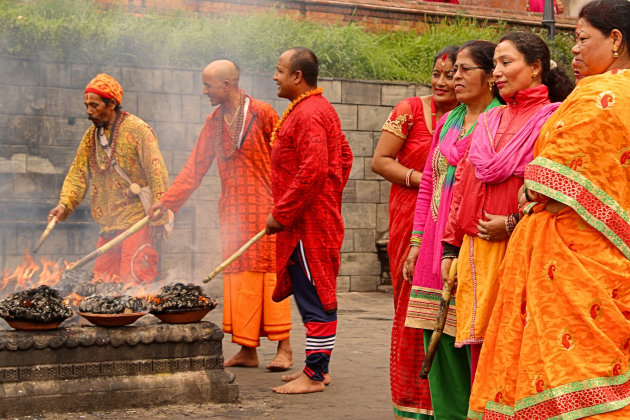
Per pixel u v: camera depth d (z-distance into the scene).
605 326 2.73
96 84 5.39
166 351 4.52
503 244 3.26
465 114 3.82
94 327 4.40
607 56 3.01
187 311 4.59
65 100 9.27
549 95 3.49
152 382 4.45
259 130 5.70
